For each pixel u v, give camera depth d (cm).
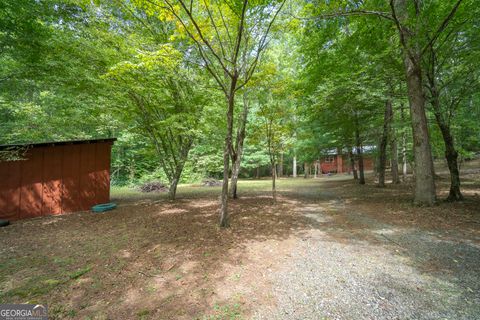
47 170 727
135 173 2003
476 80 681
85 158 807
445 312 223
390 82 858
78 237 478
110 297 260
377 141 1554
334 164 3253
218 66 742
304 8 610
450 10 582
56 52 562
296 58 1159
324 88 834
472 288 262
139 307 241
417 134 683
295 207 784
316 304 242
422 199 672
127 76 639
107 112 767
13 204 661
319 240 444
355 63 847
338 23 723
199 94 816
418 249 380
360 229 508
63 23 599
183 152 944
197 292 269
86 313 232
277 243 429
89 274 314
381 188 1195
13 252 397
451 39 654
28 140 755
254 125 923
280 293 265
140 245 422
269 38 596
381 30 714
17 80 590
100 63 634
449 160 718
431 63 710
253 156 2520
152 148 1048
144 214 682
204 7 482
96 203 826
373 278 294
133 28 758
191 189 1494
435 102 718
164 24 778
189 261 352
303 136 1054
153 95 732
